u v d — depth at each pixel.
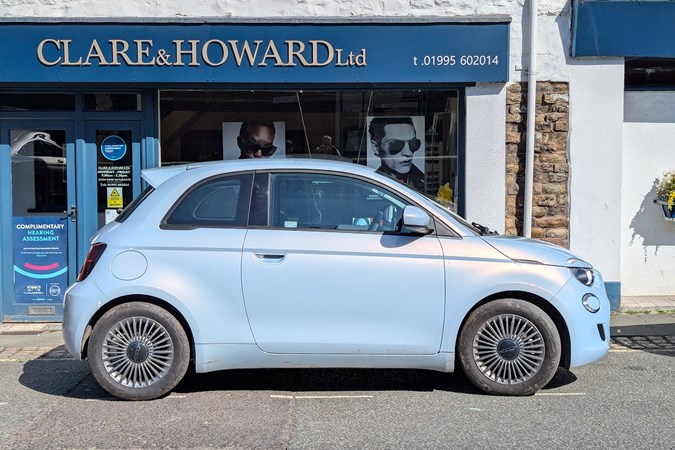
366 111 8.59
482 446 4.48
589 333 5.45
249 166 5.64
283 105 8.55
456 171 8.59
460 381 5.95
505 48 8.09
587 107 8.37
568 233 8.45
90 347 5.38
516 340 5.40
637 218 8.91
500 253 5.42
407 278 5.34
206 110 8.51
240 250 5.35
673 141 8.88
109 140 8.41
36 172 8.36
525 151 8.36
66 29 7.90
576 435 4.66
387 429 4.79
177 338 5.36
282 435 4.68
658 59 8.45
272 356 5.39
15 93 8.31
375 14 8.23
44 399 5.54
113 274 5.36
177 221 5.48
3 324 8.35
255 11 8.17
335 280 5.32
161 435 4.70
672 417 5.01
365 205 5.53
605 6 8.10
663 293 8.88
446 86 8.38
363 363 5.42
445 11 8.23
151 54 7.98
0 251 8.32
